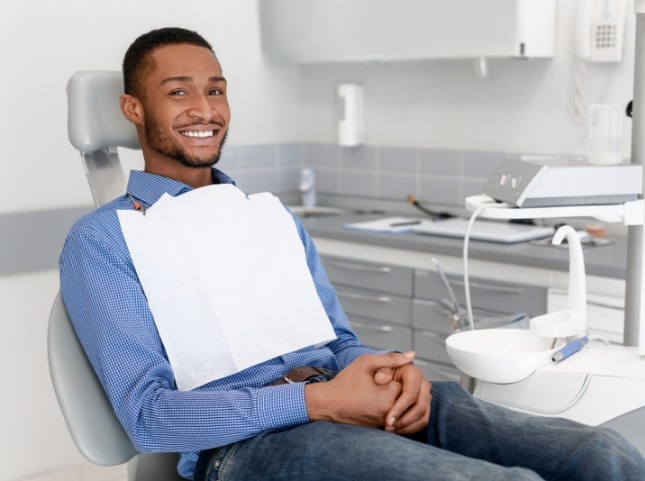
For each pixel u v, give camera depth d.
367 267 3.65
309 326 1.96
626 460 1.49
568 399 1.75
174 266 1.86
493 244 3.37
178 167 2.06
